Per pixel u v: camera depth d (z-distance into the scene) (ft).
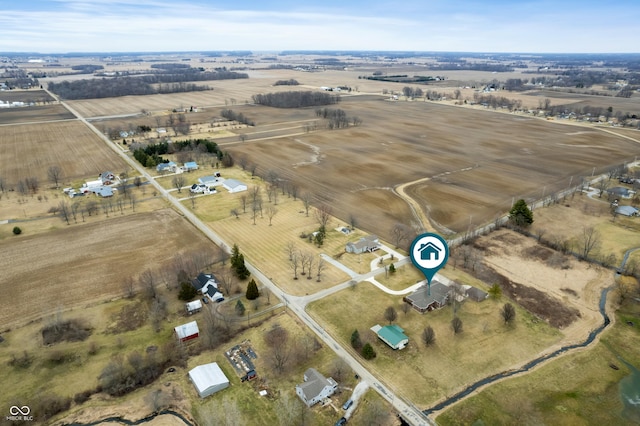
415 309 208.54
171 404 155.02
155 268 245.24
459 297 213.05
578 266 246.68
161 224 306.55
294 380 165.07
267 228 300.20
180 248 270.05
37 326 194.80
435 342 185.78
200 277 230.27
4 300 213.66
